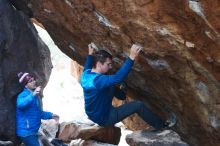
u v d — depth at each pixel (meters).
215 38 3.78
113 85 5.14
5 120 6.53
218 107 4.63
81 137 7.27
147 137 6.25
